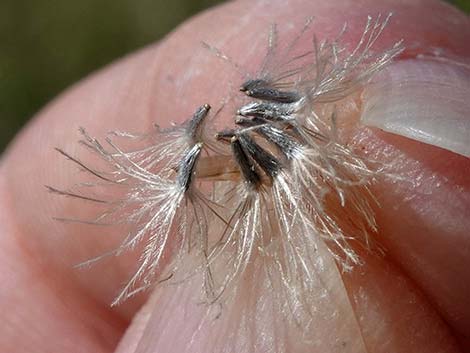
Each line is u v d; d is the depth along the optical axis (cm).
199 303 5
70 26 16
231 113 6
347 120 5
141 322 6
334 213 5
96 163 8
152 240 5
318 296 5
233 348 5
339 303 5
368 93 5
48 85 15
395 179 5
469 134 5
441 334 5
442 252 5
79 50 15
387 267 5
